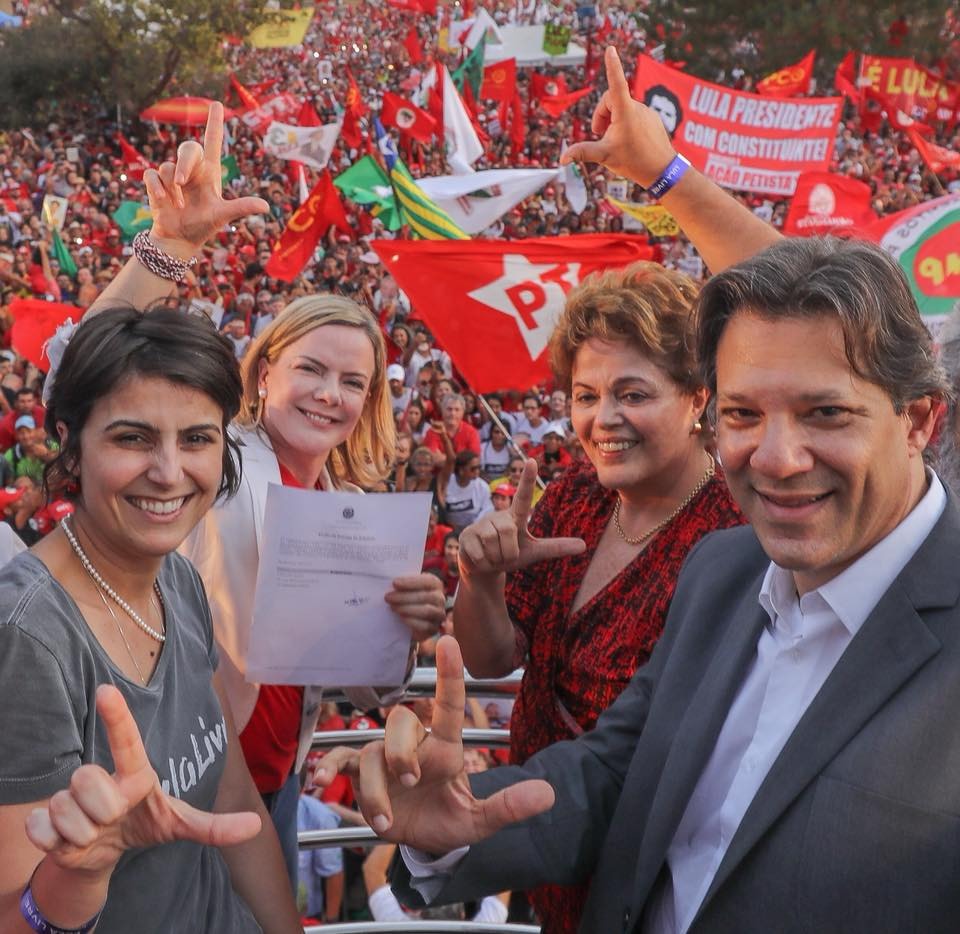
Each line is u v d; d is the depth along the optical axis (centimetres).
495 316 543
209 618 220
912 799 150
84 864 148
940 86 2384
